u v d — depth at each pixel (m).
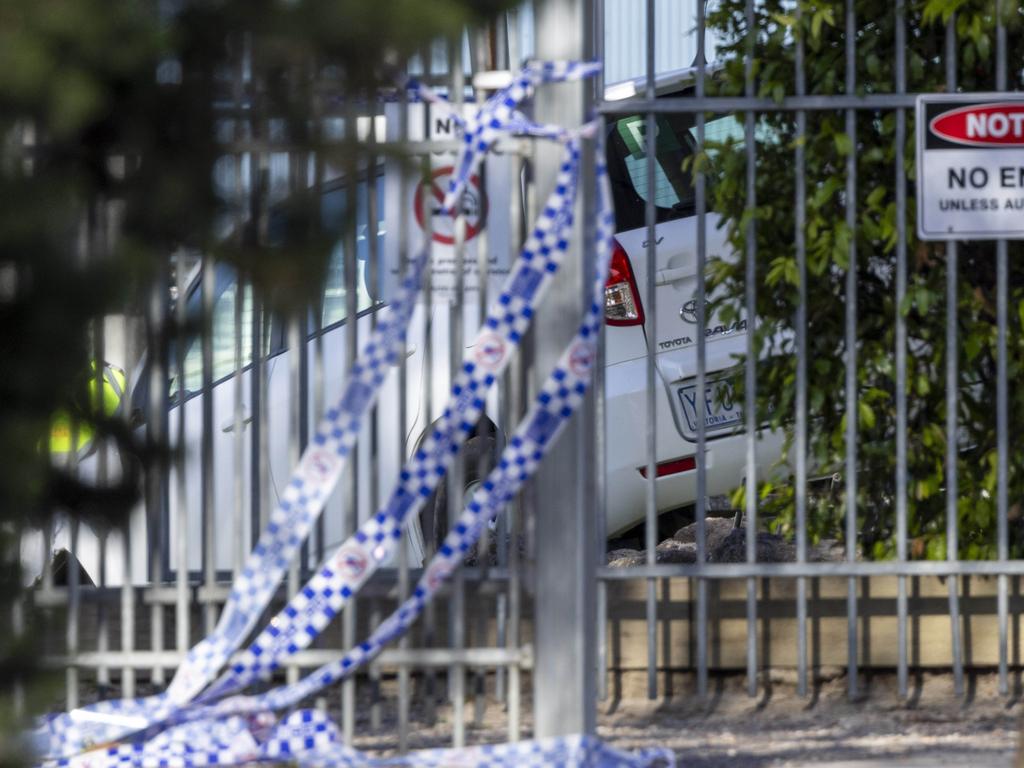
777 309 19.27
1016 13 17.89
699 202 18.23
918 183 17.56
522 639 17.33
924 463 19.31
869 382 19.34
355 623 17.59
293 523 14.92
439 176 15.77
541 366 14.88
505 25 9.11
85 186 8.56
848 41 17.67
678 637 18.48
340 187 9.30
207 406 16.05
